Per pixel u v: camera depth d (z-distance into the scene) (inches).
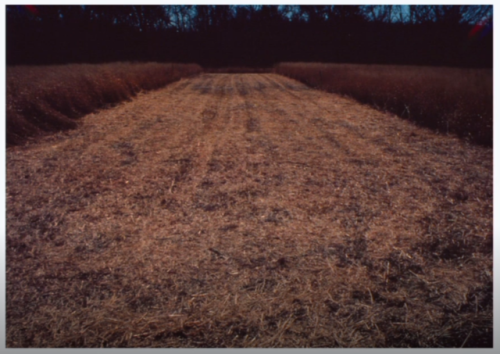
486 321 116.1
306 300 123.1
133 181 218.4
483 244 155.2
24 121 309.9
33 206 186.2
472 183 220.1
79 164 246.4
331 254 146.9
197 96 622.8
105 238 157.6
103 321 115.1
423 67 971.9
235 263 140.8
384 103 473.1
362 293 126.5
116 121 382.3
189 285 129.5
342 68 917.2
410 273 136.8
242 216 177.0
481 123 319.0
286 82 976.9
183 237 158.2
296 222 171.6
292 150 282.7
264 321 115.3
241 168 241.4
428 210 185.5
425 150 284.5
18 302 121.9
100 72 567.8
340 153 275.4
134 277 133.1
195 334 111.0
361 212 182.2
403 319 116.6
